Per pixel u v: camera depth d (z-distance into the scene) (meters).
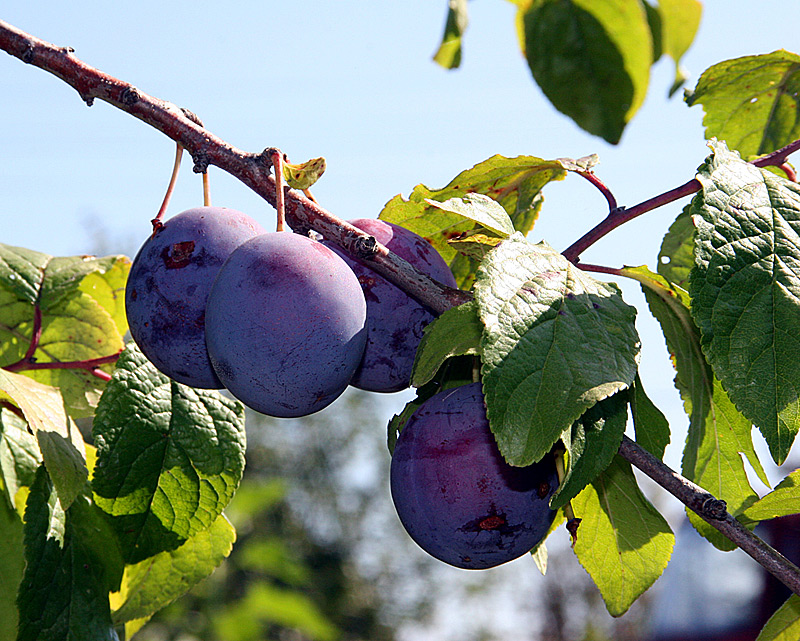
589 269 0.73
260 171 0.69
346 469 5.52
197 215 0.71
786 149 0.73
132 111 0.69
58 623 0.71
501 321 0.65
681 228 0.78
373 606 5.04
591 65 0.78
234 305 0.68
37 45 0.70
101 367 0.77
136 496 0.73
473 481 0.69
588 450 0.66
